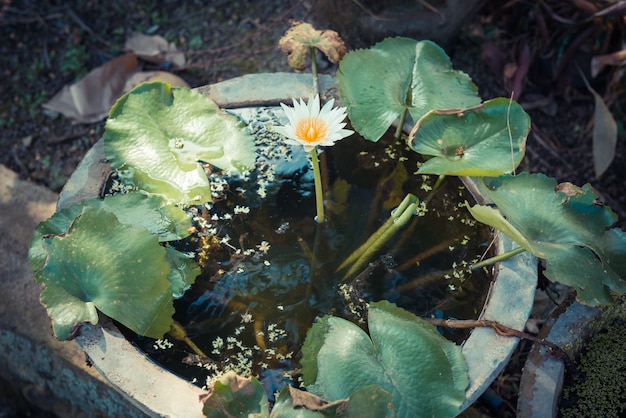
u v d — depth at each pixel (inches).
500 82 79.0
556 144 77.4
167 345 50.5
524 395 53.6
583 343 56.2
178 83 77.4
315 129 51.8
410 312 50.7
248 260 54.0
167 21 83.3
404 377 47.4
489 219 51.0
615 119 77.1
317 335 49.2
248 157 55.7
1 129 79.0
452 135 54.5
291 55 58.0
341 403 45.4
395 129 58.9
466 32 80.7
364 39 74.9
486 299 51.6
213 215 55.5
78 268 49.9
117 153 55.6
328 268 53.9
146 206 53.1
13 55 82.2
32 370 64.3
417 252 54.3
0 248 65.0
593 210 52.6
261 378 49.5
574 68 78.2
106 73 77.6
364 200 56.7
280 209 56.1
